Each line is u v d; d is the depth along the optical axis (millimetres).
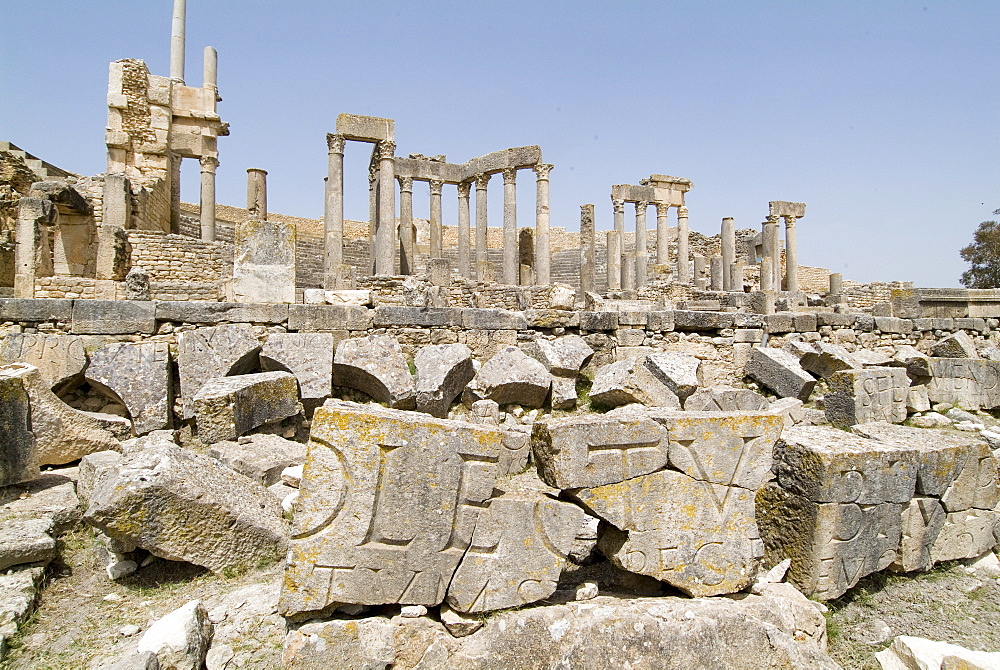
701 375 10562
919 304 21328
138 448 5762
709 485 4391
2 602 3924
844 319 13125
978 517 5641
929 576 5395
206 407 6922
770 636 4066
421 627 3781
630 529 4246
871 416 9078
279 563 4852
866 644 4512
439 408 8375
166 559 4707
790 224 29797
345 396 8602
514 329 10422
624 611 4078
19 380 5336
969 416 9711
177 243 14695
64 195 13727
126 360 7668
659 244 29766
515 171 23000
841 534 4781
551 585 4102
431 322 9852
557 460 4141
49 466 6129
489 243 38125
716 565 4348
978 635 4660
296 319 9141
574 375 9445
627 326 11148
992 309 22828
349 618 3830
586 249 28188
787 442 5012
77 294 11117
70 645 3801
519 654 3789
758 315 12156
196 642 3580
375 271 22047
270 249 9930
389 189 21172
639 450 4297
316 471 3807
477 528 3977
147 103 20391
